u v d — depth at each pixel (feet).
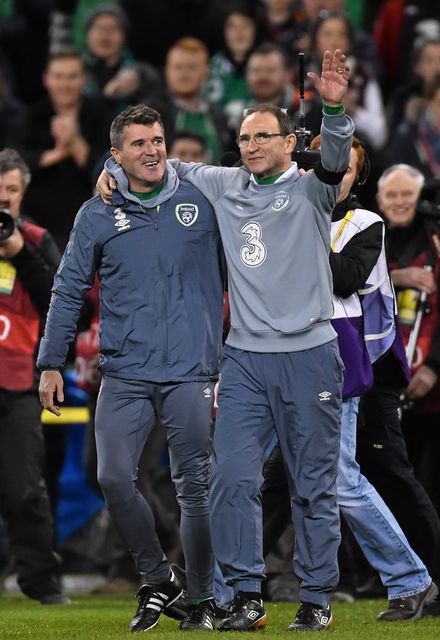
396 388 84.12
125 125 71.77
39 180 122.21
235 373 70.49
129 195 72.18
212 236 72.90
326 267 70.23
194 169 74.08
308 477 70.23
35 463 95.04
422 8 149.59
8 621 81.66
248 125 70.33
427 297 92.89
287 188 70.28
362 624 74.95
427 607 80.59
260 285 70.03
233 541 69.46
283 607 89.81
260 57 125.70
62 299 73.00
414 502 84.02
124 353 72.13
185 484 72.64
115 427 71.92
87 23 135.85
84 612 89.76
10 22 153.69
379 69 143.13
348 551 95.96
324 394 69.87
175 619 76.69
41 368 73.26
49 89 126.82
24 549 96.73
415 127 127.65
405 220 93.86
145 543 72.69
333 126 68.28
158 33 149.79
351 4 157.38
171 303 72.13
